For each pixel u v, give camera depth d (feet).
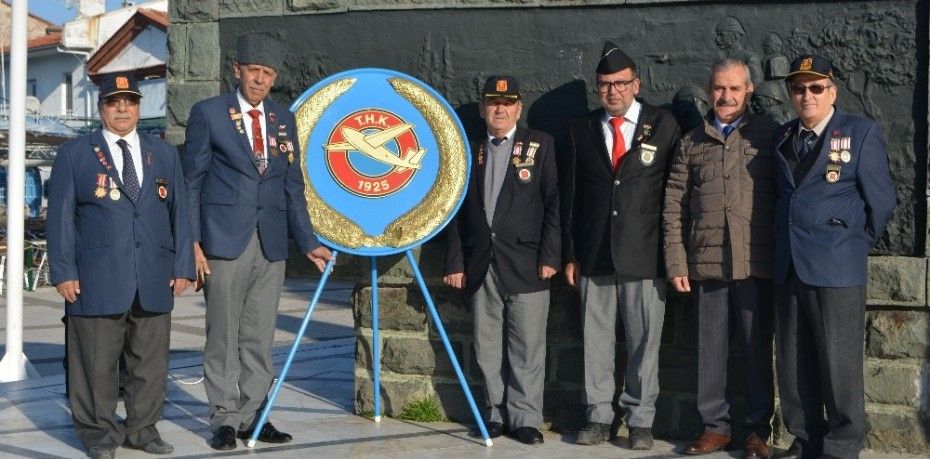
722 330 19.33
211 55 23.38
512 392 20.66
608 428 20.36
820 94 17.94
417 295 22.29
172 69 23.67
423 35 22.06
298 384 27.02
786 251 18.29
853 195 17.97
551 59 21.35
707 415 19.52
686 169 19.34
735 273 18.66
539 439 20.21
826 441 18.40
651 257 19.56
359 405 22.81
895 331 19.53
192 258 19.42
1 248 61.16
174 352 36.94
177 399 24.86
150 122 100.99
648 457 19.26
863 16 19.60
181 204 19.36
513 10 21.53
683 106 20.56
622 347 20.97
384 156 20.70
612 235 19.56
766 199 18.88
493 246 20.40
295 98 22.91
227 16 23.21
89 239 18.71
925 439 19.42
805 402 18.71
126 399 19.61
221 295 19.74
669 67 20.70
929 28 19.19
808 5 19.92
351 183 20.63
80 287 18.71
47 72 128.47
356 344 22.86
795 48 20.02
